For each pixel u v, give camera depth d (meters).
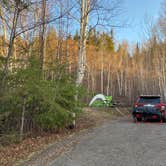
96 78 63.59
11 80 10.14
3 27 11.28
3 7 8.69
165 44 41.56
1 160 7.84
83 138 11.66
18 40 11.19
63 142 10.77
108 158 7.85
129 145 9.79
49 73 12.79
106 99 32.88
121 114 27.67
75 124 15.38
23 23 10.88
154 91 55.50
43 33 13.40
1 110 9.83
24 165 7.25
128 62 70.00
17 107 10.78
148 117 17.55
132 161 7.46
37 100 11.57
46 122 12.35
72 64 14.77
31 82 10.50
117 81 64.38
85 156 8.16
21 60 10.64
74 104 13.48
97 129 14.69
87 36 14.99
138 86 59.38
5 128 10.46
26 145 10.18
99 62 61.31
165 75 42.19
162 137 11.50
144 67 59.97
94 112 24.48
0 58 9.66
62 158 7.98
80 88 13.80
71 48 18.30
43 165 7.22
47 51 15.00
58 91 12.34
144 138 11.27
